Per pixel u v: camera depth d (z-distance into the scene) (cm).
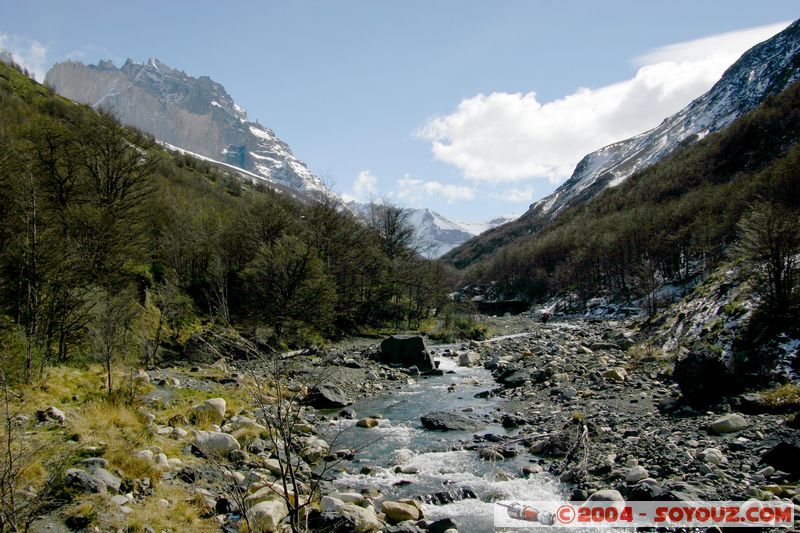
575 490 1086
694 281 7950
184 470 1041
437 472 1288
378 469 1316
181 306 3350
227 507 911
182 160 14300
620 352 3097
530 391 2239
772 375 1681
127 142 4391
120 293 2388
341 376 2698
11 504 560
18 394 1191
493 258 18075
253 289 3962
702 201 9338
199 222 4831
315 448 1415
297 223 5191
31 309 1848
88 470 892
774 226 2073
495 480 1216
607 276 10038
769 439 1230
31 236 2031
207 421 1458
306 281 3909
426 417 1809
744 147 13762
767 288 2109
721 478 1038
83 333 2103
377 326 5972
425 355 3284
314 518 909
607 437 1402
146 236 4134
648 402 1816
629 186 17788
